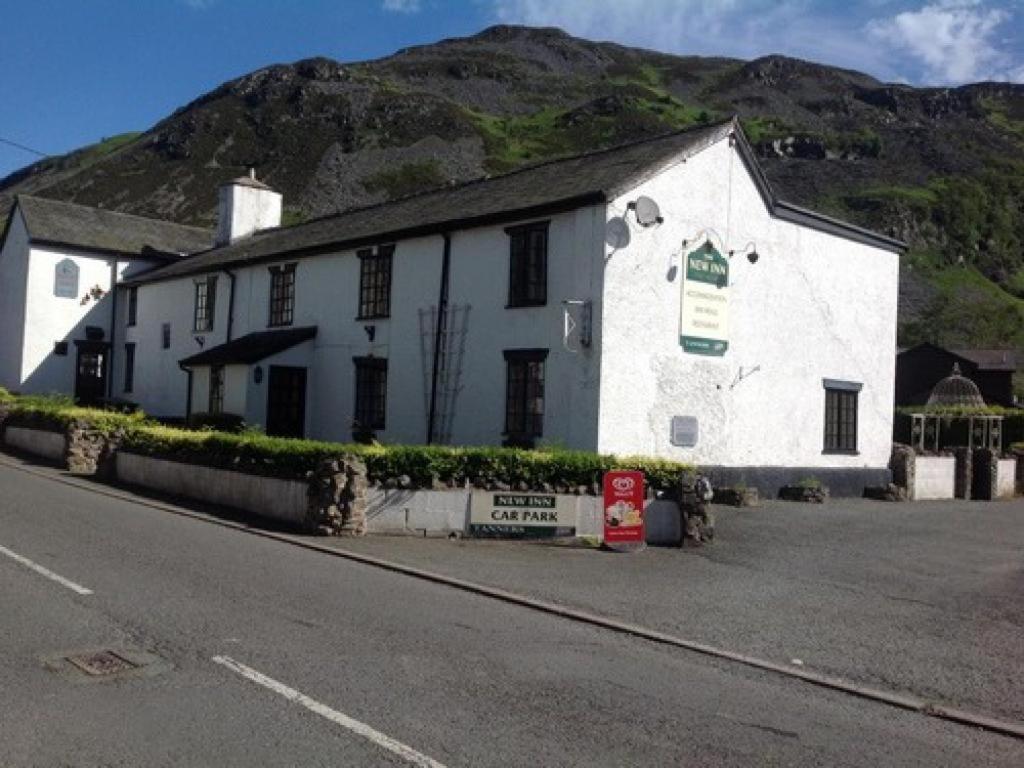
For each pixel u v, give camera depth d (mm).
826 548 14352
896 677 7535
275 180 104625
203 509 15250
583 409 18047
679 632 8633
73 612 7875
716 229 20484
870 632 9078
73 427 20953
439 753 5199
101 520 13258
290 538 12523
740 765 5328
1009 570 13117
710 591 10656
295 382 25031
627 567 11914
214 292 30641
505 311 19766
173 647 7004
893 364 25859
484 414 20047
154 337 34781
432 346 21500
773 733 5965
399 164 107875
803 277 23016
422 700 6102
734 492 19719
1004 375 56344
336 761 5008
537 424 18969
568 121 132750
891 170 125875
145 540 11734
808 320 23141
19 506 14172
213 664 6633
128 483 18609
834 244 24016
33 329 36562
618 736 5676
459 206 22594
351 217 28578
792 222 22688
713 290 20344
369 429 22938
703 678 7180
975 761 5707
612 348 18047
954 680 7516
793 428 22641
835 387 23859
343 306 24438
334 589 9461
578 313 18188
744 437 21203
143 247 39500
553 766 5121
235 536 12625
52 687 6000
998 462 26328
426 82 161000
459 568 11055
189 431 18234
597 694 6516
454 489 13367
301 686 6234
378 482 13203
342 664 6801
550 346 18781
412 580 10312
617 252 18172
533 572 11125
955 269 102500
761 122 144375
